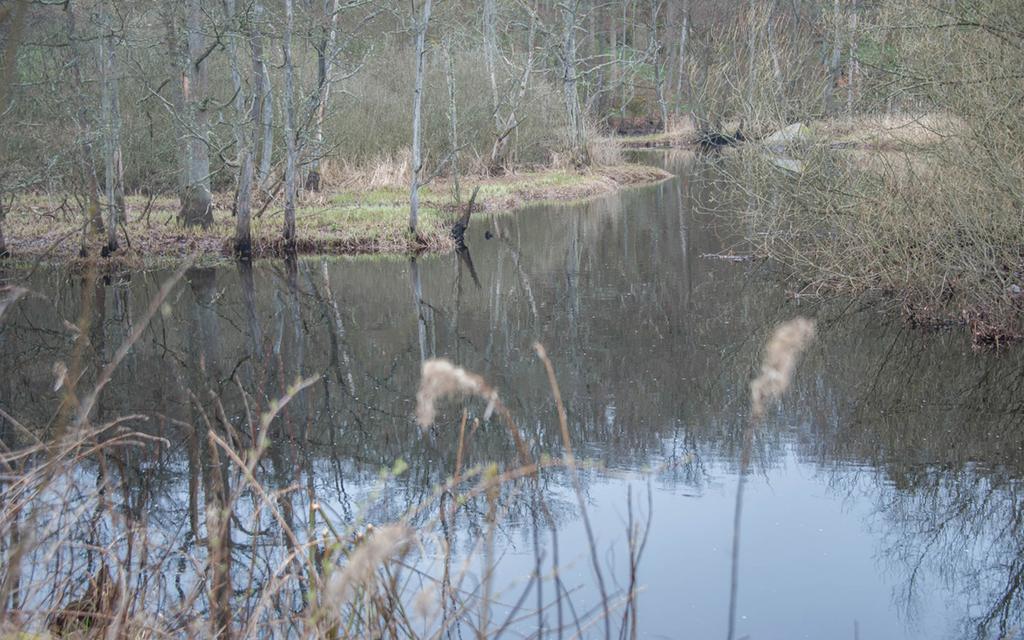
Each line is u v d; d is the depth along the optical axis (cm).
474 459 716
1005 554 550
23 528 315
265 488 640
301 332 1150
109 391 903
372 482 659
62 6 1438
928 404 812
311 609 297
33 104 1485
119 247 1563
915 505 618
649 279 1384
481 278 1455
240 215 1622
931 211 1041
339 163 2520
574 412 826
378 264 1587
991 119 952
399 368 988
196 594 339
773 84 1338
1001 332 973
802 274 1284
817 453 714
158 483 632
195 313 1252
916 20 1075
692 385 889
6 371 977
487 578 317
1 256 1500
